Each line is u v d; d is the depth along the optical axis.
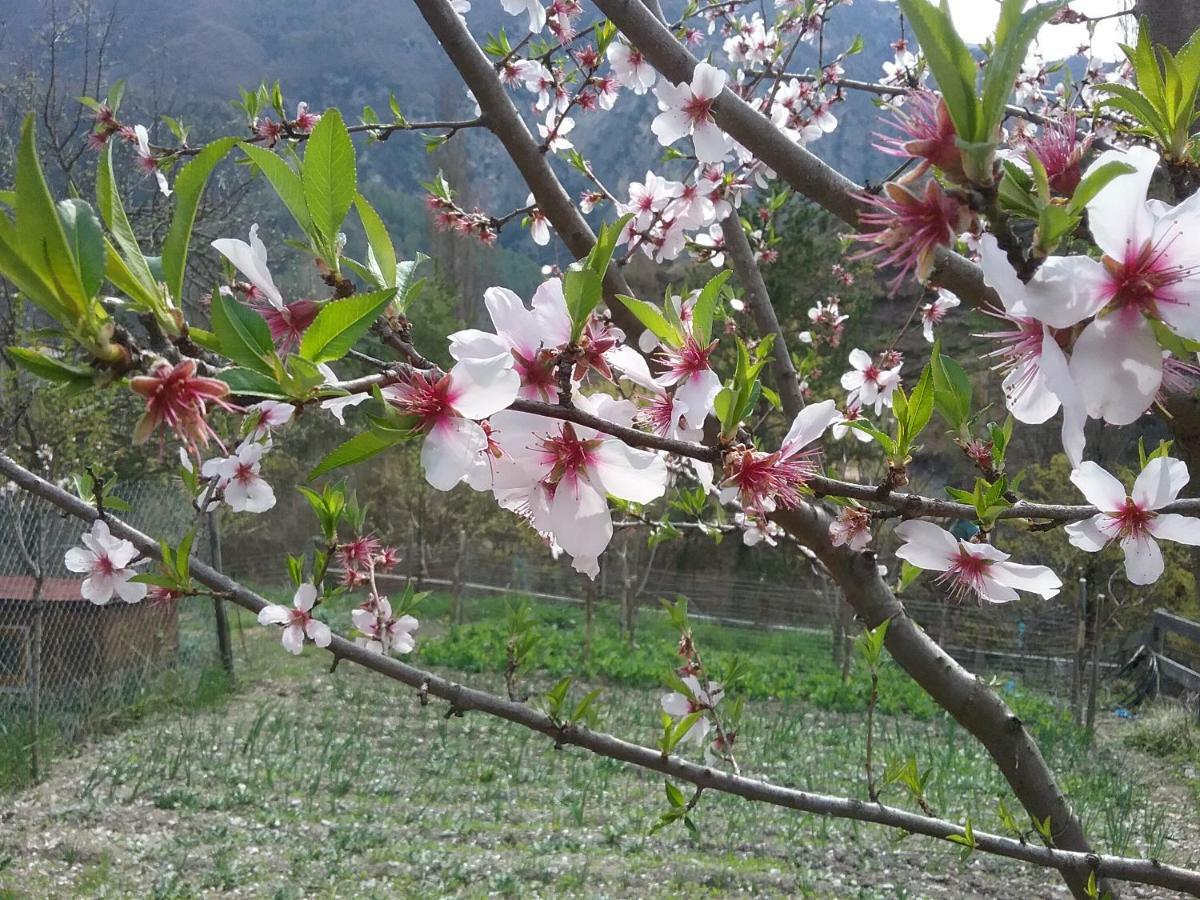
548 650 13.14
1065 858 1.87
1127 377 0.83
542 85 3.45
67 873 5.53
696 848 6.41
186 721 8.91
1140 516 1.45
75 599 8.62
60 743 7.88
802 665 13.52
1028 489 12.37
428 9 2.14
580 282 1.12
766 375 5.20
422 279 1.18
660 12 2.42
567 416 1.15
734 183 2.98
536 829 6.64
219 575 2.31
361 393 1.02
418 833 6.46
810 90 3.73
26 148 0.77
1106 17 2.52
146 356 0.86
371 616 3.07
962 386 1.53
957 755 8.98
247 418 1.31
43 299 0.82
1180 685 11.65
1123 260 0.83
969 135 0.79
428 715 9.61
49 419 9.31
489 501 18.77
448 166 27.42
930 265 0.82
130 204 9.27
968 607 14.19
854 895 5.77
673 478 3.67
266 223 12.32
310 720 9.23
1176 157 1.19
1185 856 6.57
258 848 6.05
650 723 9.80
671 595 18.48
